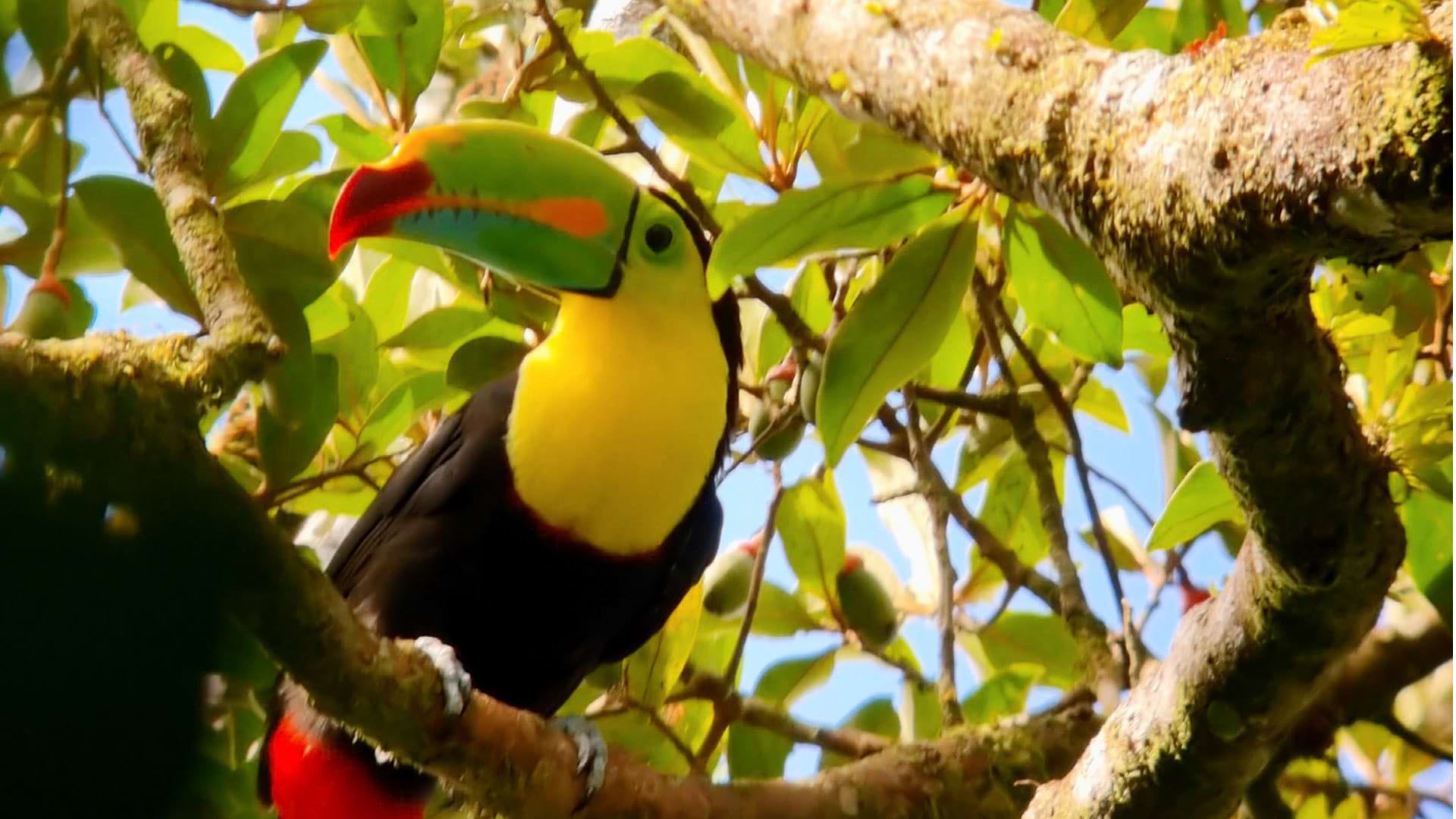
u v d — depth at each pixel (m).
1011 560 9.02
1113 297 7.03
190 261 5.51
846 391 6.84
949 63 5.75
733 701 8.70
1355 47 3.84
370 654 5.32
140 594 1.44
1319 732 7.92
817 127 8.39
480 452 7.68
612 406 7.63
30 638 1.38
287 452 7.60
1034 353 9.92
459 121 7.68
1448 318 8.30
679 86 8.34
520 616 7.88
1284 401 4.85
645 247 7.86
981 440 10.07
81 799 1.38
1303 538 5.20
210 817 1.58
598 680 9.17
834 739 8.86
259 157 7.34
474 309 8.95
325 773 7.69
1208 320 4.66
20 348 4.31
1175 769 6.23
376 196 7.27
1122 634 8.40
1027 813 6.91
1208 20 8.03
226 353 4.85
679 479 7.85
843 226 6.78
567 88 8.70
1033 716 8.30
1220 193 4.30
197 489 1.61
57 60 6.59
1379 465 5.29
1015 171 5.36
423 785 7.80
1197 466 7.39
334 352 8.36
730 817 7.38
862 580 9.33
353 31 8.23
